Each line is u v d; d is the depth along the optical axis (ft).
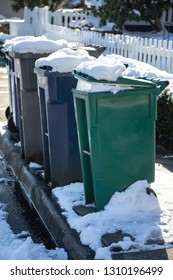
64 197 17.04
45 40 20.98
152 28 55.31
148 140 15.33
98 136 14.83
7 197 20.72
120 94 14.71
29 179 19.94
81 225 14.73
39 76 18.26
